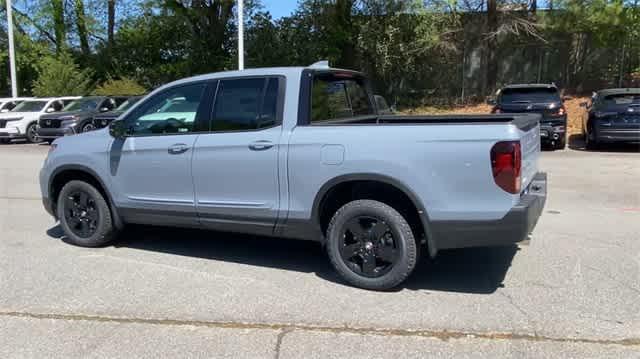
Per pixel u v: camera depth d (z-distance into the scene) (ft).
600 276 17.25
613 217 24.95
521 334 13.33
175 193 18.76
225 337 13.33
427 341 13.02
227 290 16.38
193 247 20.88
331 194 16.58
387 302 15.39
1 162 46.91
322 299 15.64
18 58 98.99
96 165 20.04
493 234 14.88
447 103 80.12
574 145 52.60
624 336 13.17
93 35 103.24
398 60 78.43
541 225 23.59
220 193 17.95
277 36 85.81
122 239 22.04
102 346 12.94
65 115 60.29
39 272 18.03
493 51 76.89
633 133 46.39
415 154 15.25
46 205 21.50
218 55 91.45
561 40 76.23
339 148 16.03
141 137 19.24
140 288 16.56
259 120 17.37
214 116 18.11
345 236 16.51
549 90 48.70
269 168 16.99
